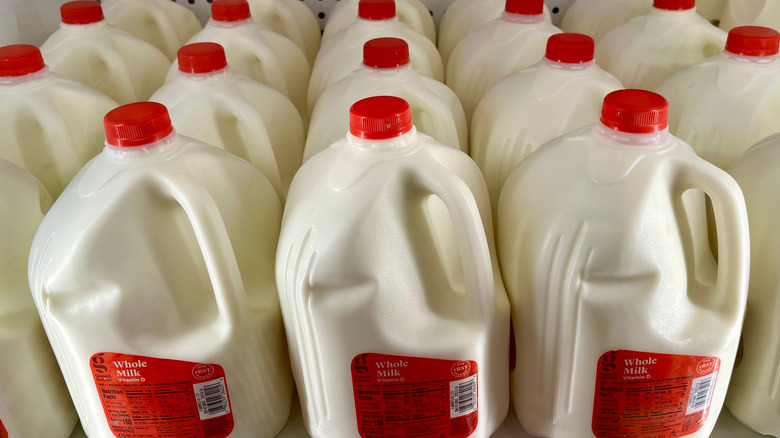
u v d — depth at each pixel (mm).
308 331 666
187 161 682
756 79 850
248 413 734
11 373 719
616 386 680
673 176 622
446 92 956
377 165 620
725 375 700
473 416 719
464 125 990
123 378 687
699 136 869
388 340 654
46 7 1253
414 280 648
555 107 858
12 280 732
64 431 804
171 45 1261
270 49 1086
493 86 1005
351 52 1070
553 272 650
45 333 756
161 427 718
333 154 675
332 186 635
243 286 692
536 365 715
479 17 1279
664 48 1049
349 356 665
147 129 642
